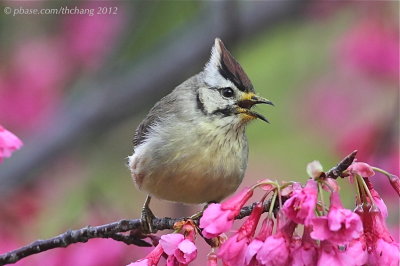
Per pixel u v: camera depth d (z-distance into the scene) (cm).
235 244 614
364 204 610
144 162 873
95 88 1370
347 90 1387
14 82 1334
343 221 566
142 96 1369
